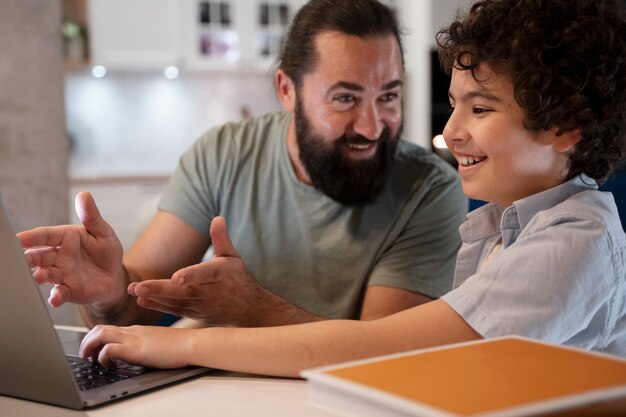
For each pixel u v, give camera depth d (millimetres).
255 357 945
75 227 1177
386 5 1520
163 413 822
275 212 1622
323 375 636
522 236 993
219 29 5051
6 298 834
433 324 937
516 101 985
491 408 547
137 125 5293
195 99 5395
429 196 1583
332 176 1516
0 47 2365
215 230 1123
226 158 1676
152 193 4762
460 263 1229
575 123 997
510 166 1011
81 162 5164
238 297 1150
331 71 1441
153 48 4953
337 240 1573
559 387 595
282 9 5156
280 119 1712
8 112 2389
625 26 1046
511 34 992
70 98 5105
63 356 828
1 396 911
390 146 1507
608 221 958
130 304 1315
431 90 4586
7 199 2391
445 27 1250
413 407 551
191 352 974
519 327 897
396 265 1528
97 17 4824
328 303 1567
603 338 959
